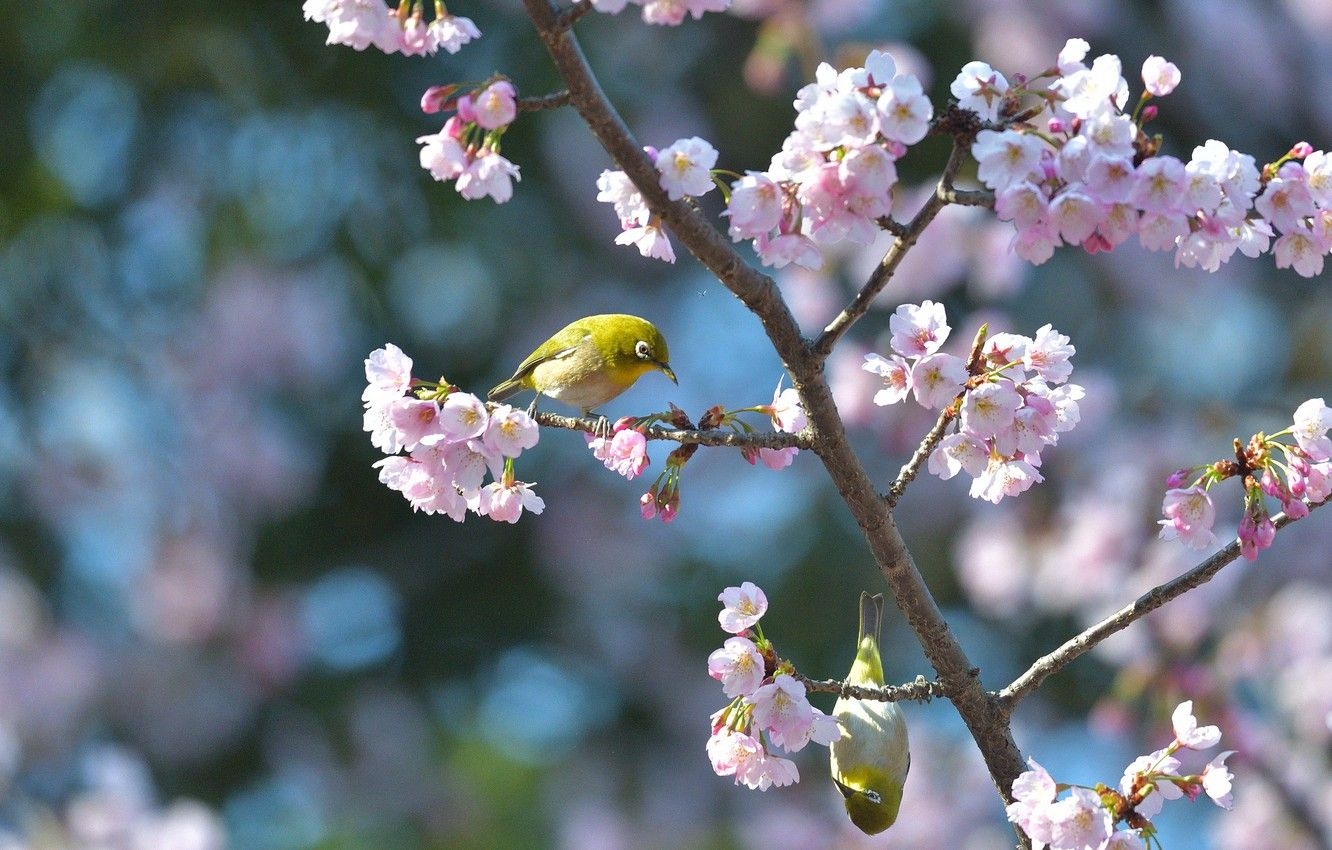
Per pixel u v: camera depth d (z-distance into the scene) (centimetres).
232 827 1327
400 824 1352
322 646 1414
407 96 1321
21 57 1290
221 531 1399
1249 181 375
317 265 1406
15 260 1352
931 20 1362
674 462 418
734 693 397
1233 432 1250
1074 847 369
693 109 1423
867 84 366
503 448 383
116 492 1393
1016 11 1349
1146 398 1276
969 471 418
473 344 1413
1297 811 1050
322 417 1439
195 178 1376
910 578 414
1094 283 1423
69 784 1194
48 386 1404
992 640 1352
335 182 1356
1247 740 1033
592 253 1457
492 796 1376
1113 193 359
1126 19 1392
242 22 1288
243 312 1402
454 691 1421
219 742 1345
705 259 387
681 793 1393
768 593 1389
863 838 1221
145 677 1348
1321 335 1423
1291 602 1092
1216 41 1380
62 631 1369
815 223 376
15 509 1391
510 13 1316
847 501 411
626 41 1444
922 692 416
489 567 1445
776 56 1062
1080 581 1119
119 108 1349
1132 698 1041
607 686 1446
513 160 1387
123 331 1412
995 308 1272
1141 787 378
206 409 1407
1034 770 379
